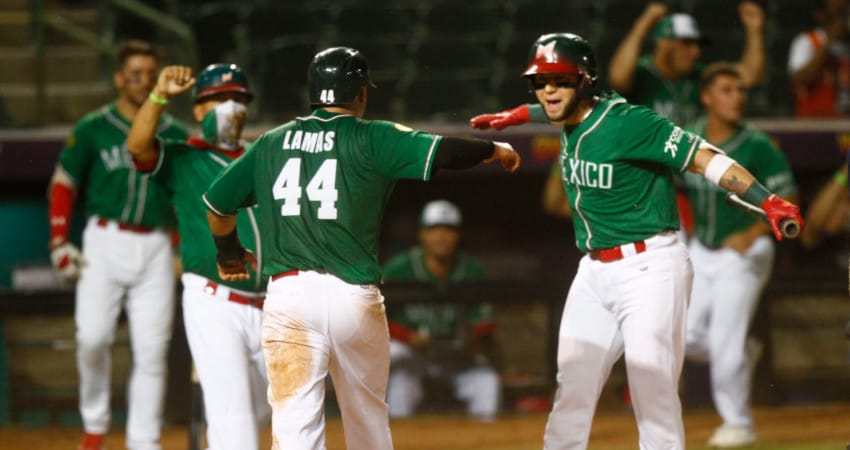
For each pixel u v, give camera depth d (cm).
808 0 4647
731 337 2648
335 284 1602
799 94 3981
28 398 3119
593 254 1806
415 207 3681
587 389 1817
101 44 4084
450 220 3206
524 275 3700
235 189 1683
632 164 1739
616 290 1770
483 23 4594
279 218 1627
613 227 1767
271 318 1622
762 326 3188
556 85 1733
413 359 3145
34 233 3450
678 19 2789
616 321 1811
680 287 1767
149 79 2481
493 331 3172
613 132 1723
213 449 1831
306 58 4241
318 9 4578
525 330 3192
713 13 4588
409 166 1586
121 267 2511
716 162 1653
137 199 2497
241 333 1897
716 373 2645
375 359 1642
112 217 2511
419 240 3672
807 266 3728
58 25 3906
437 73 4369
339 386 1662
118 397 3112
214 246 1891
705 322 2717
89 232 2539
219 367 1859
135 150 1919
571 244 3725
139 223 2514
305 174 1617
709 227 2678
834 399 3238
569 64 1712
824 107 3956
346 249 1606
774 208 1590
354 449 1706
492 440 2781
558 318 3183
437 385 3155
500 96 4231
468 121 4128
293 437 1582
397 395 3134
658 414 1758
